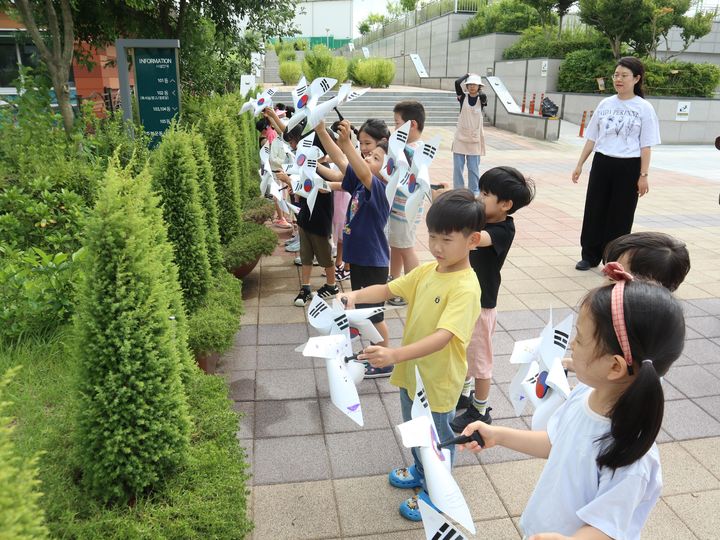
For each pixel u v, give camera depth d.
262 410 3.80
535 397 2.21
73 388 2.51
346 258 4.25
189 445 2.67
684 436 3.60
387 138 4.26
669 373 4.36
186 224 4.15
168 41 7.45
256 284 6.05
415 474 3.06
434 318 2.60
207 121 6.02
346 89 3.93
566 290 6.01
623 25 20.06
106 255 2.42
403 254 5.00
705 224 8.67
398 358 2.36
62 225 5.45
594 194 6.37
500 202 3.20
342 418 3.72
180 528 2.31
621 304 1.47
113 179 2.45
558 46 22.08
